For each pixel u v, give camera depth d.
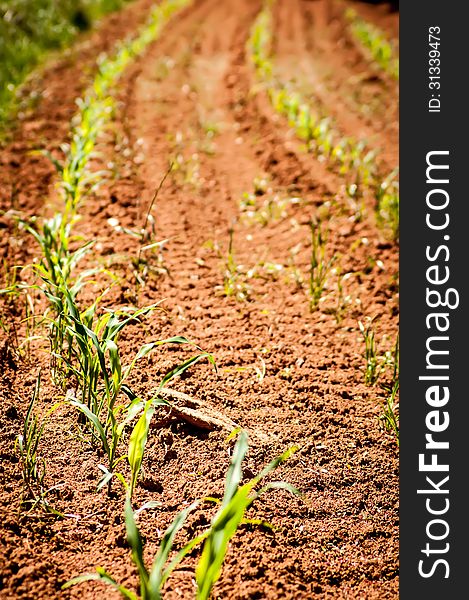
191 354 3.79
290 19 15.80
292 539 2.72
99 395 3.33
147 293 4.36
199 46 12.13
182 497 2.85
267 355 3.91
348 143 6.91
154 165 6.70
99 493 2.82
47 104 8.07
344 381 3.77
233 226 5.69
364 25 14.44
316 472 3.07
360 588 2.58
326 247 5.27
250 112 8.58
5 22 10.12
